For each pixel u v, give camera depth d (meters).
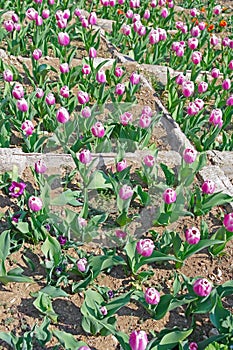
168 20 4.91
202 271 2.68
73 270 2.52
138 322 2.44
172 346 2.21
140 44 4.24
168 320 2.46
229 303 2.57
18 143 3.26
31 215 2.62
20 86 3.09
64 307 2.46
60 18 3.89
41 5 4.50
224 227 2.64
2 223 2.76
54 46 4.09
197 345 2.26
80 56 4.21
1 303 2.45
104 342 2.36
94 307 2.35
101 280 2.58
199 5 5.99
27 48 4.20
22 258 2.63
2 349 2.31
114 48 4.39
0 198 2.89
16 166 2.94
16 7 4.52
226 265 2.72
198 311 2.38
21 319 2.39
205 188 2.69
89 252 2.68
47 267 2.52
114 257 2.56
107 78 3.81
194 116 3.44
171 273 2.65
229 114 3.47
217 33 5.39
